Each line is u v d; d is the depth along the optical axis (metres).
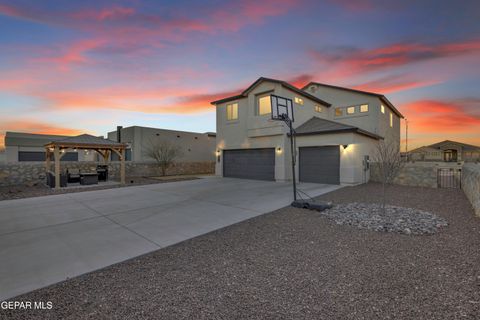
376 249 3.84
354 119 17.66
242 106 16.53
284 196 9.43
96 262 3.64
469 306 2.28
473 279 2.80
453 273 2.96
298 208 7.20
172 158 20.72
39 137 25.14
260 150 15.73
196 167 23.16
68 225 5.71
